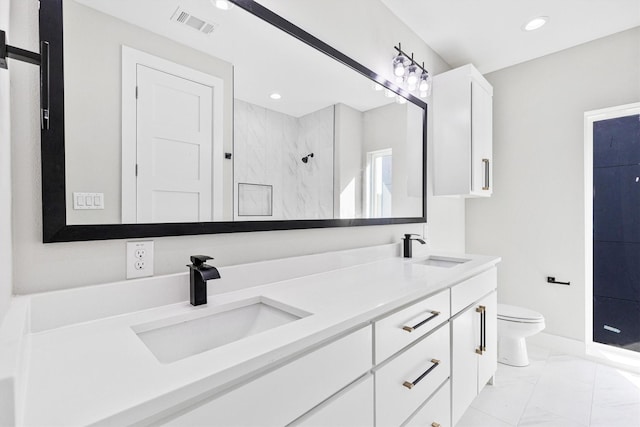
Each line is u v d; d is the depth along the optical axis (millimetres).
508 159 2820
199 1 1093
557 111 2562
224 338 986
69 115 839
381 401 1018
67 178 837
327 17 1587
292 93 1408
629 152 2359
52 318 795
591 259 2461
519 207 2756
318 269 1481
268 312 1062
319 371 800
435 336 1320
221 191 1161
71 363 624
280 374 708
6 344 475
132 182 947
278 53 1350
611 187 2441
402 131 2070
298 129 1442
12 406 376
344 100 1664
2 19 598
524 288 2727
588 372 2195
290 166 1411
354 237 1760
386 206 1955
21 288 781
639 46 2207
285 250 1399
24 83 787
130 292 915
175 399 531
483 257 1998
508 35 2311
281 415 711
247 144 1246
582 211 2443
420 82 2180
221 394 609
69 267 852
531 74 2695
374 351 991
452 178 2336
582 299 2438
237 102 1210
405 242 1971
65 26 834
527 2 1950
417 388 1210
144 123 970
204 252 1125
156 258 1007
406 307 1145
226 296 1092
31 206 797
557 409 1791
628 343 2369
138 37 957
